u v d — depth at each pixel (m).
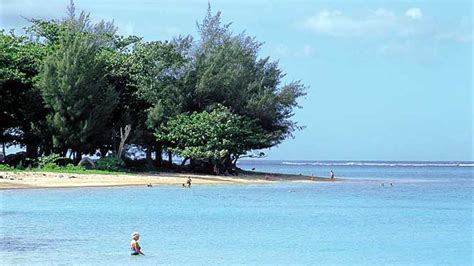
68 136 76.38
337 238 35.34
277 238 35.09
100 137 80.50
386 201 58.69
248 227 39.44
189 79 85.94
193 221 41.88
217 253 30.42
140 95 83.31
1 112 77.44
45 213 44.25
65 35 80.44
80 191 60.06
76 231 36.31
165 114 83.75
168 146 85.75
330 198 61.34
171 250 30.98
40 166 75.88
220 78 86.50
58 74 75.75
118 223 40.03
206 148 82.56
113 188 64.50
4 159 80.00
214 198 58.22
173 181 75.00
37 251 30.08
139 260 28.45
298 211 48.84
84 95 76.56
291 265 27.97
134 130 83.50
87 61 77.25
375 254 30.69
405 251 31.44
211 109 85.88
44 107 77.50
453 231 38.59
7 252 29.80
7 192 57.09
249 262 28.42
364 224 41.62
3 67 75.62
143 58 84.50
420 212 49.28
